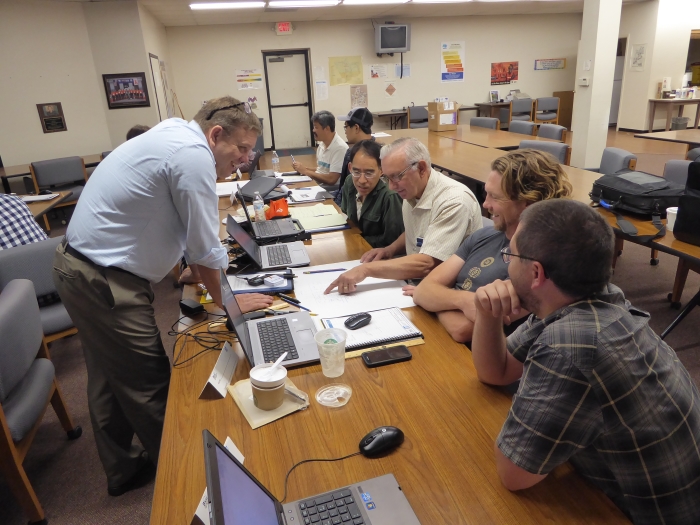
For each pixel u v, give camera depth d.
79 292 1.48
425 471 0.93
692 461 0.82
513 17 9.50
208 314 1.61
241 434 1.04
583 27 5.77
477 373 1.19
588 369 0.75
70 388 2.48
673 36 8.80
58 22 5.77
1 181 5.54
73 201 5.18
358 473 0.93
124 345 1.54
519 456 0.80
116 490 1.77
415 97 9.52
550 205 0.83
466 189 1.90
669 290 3.16
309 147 9.41
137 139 1.46
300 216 2.75
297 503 0.85
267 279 1.79
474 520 0.82
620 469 0.82
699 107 8.59
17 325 1.65
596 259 0.78
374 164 2.44
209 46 8.45
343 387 1.19
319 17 8.30
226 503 0.64
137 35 6.07
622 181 2.52
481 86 9.79
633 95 9.35
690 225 2.06
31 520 1.64
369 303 1.62
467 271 1.58
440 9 8.20
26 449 1.66
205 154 1.44
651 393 0.77
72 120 6.07
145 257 1.50
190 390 1.21
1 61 5.52
